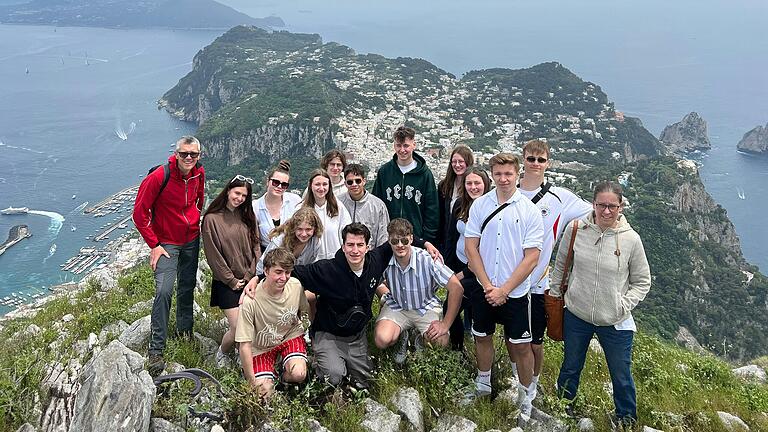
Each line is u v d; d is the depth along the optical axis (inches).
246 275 279.6
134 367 214.1
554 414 257.0
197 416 218.1
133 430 191.3
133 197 4229.8
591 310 252.1
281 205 314.0
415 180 332.5
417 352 276.1
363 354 269.1
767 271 3255.4
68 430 198.1
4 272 2834.6
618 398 259.9
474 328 261.7
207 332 311.9
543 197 272.2
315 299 279.9
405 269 276.4
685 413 285.4
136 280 425.7
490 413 250.4
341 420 230.1
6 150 5649.6
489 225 253.0
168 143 6220.5
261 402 226.8
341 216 299.1
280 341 252.1
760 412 318.3
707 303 2295.8
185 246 282.8
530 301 263.3
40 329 333.4
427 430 240.7
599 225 252.8
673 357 436.1
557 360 329.7
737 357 2053.4
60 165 5187.0
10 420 210.1
